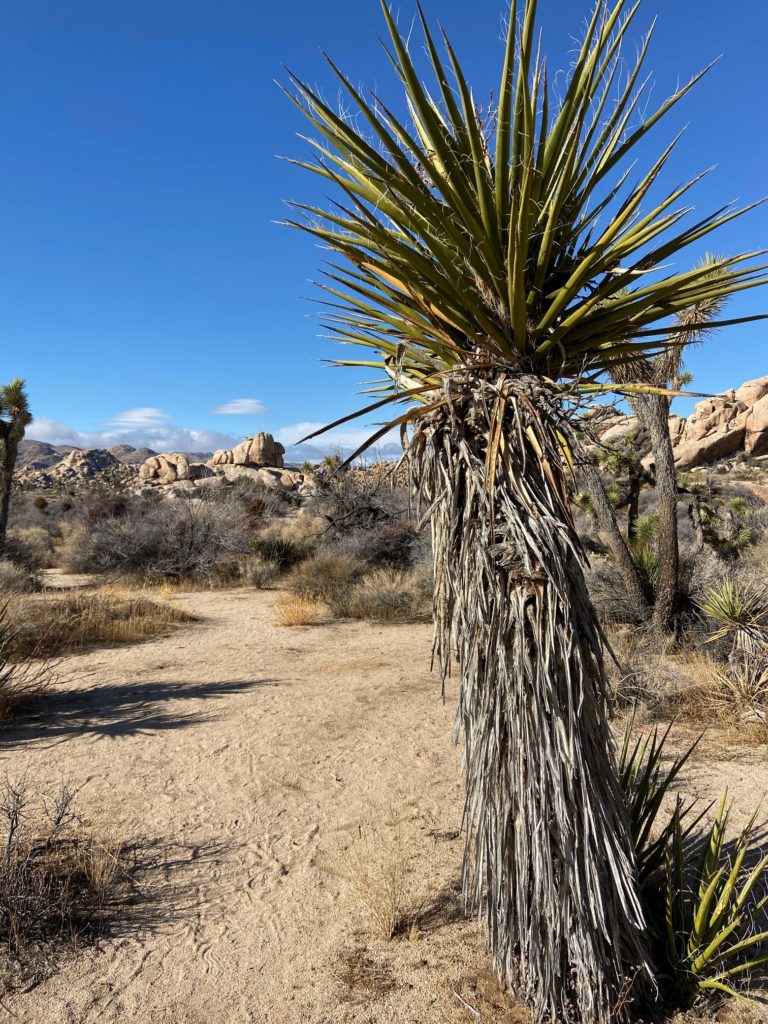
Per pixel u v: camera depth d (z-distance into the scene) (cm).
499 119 199
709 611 762
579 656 234
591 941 235
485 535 238
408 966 305
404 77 192
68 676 823
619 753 543
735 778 497
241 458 5878
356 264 237
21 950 317
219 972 304
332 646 1030
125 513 2438
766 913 329
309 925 339
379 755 571
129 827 437
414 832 434
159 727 637
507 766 246
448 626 268
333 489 1894
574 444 240
